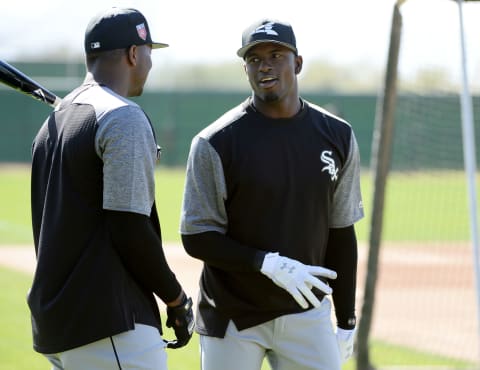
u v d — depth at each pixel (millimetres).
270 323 15062
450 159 65062
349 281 15914
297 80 15148
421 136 62781
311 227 14992
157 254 12500
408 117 47906
